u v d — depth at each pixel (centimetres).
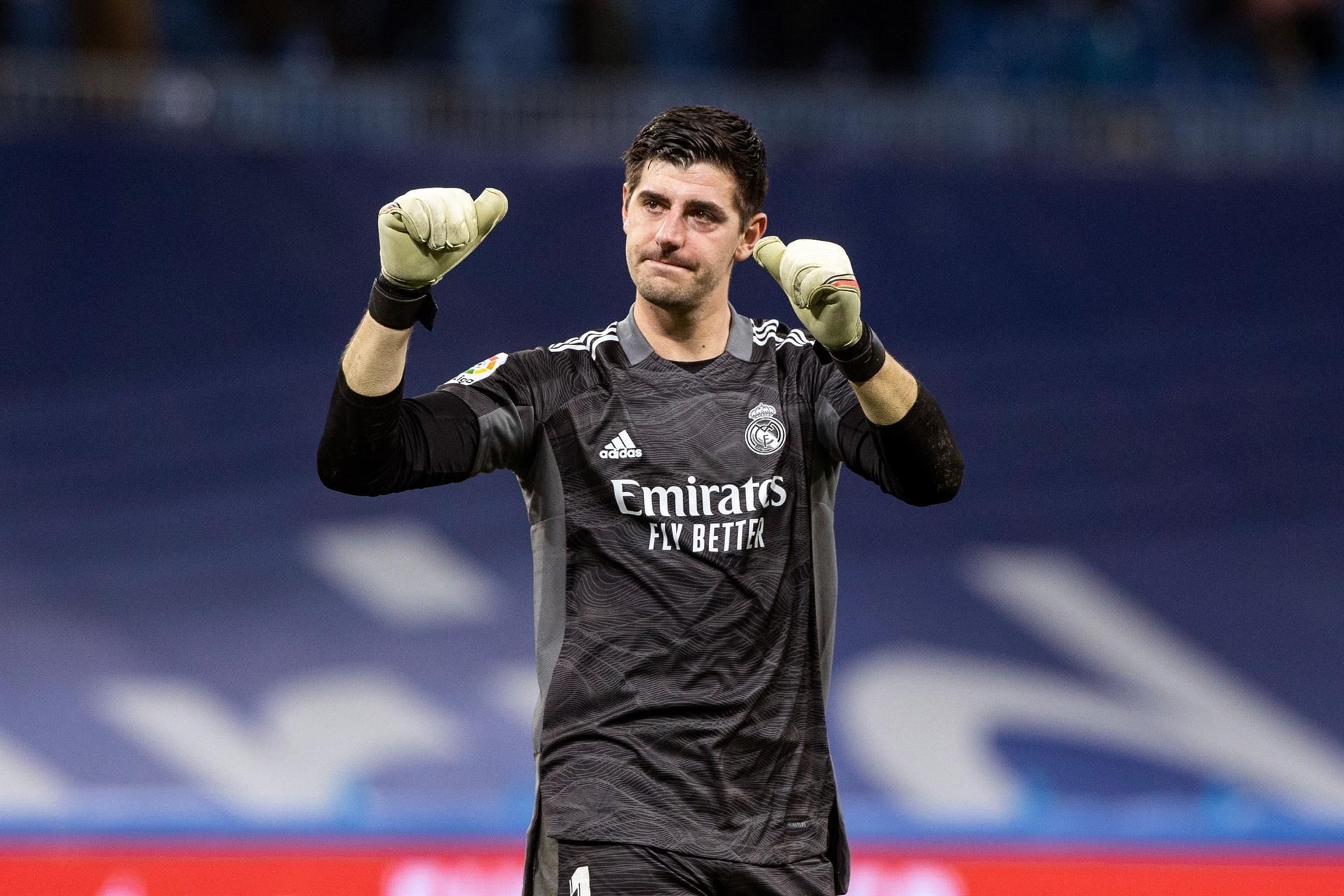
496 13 3167
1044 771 2309
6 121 2258
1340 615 2398
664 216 986
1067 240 2445
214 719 2208
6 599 2197
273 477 2288
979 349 2411
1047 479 2411
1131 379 2431
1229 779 2325
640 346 1013
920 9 3105
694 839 940
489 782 2223
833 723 2303
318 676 2247
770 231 2397
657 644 960
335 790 2197
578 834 944
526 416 995
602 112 2523
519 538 2353
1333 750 2347
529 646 2308
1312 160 2542
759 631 971
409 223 907
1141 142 2573
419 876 2050
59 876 2030
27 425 2223
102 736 2178
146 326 2267
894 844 2142
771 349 1032
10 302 2227
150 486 2253
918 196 2431
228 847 2059
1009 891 2128
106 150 2275
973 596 2377
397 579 2300
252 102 2461
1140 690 2355
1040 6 3419
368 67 3033
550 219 2370
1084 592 2380
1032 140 2567
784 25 3089
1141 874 2138
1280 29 3384
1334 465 2433
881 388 966
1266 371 2442
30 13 2942
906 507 2398
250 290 2300
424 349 2289
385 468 946
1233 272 2458
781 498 992
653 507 973
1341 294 2462
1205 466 2423
